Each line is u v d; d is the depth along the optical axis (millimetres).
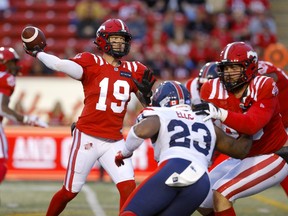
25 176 40781
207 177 17250
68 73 20625
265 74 22938
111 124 21047
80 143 21047
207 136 17578
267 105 18938
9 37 60719
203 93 19984
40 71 49719
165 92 18125
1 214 27078
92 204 30750
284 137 20078
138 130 17250
